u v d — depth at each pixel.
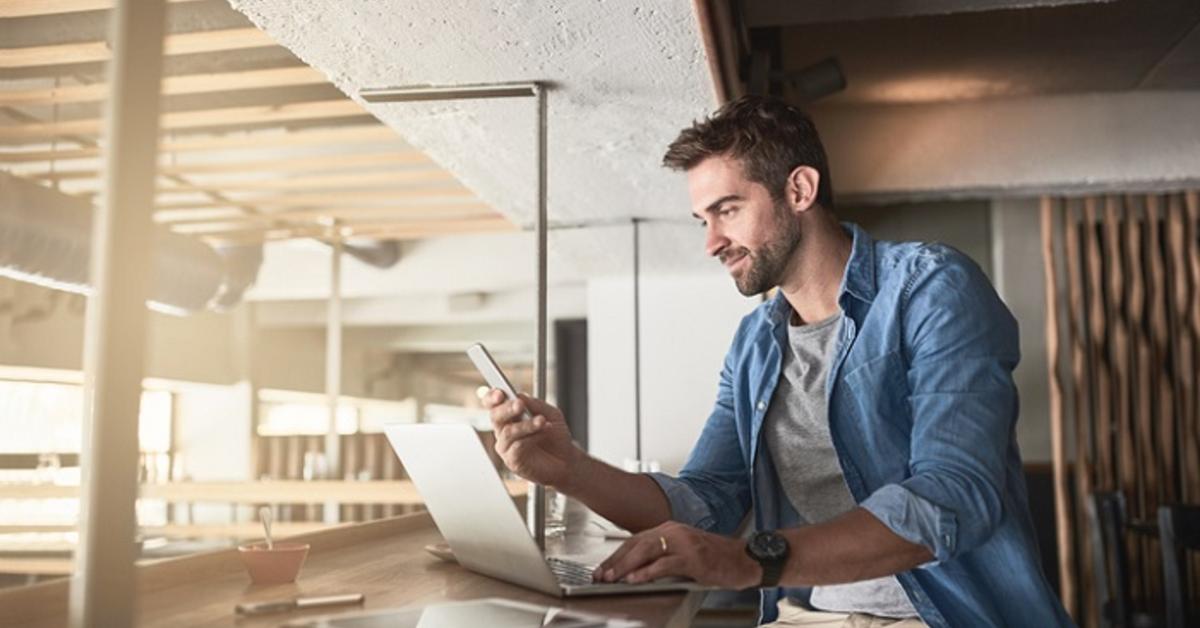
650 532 1.34
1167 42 4.19
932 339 1.54
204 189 4.34
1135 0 3.80
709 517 1.78
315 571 1.68
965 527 1.36
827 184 1.77
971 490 1.38
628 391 4.53
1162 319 5.26
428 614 1.23
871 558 1.32
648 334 4.52
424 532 2.35
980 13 3.92
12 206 3.90
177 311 5.29
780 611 1.86
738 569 1.29
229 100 3.40
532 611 1.22
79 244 4.20
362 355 11.01
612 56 1.86
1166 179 4.73
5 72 3.33
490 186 2.83
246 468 8.75
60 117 4.24
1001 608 1.58
